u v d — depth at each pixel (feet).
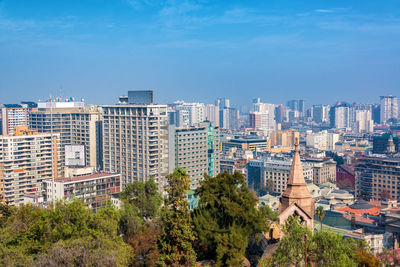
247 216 280.72
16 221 310.86
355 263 276.41
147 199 450.71
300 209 292.61
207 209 293.43
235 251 271.49
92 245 279.90
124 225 378.73
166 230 291.99
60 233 299.17
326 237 270.46
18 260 259.19
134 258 327.67
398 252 396.78
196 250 301.22
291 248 265.34
